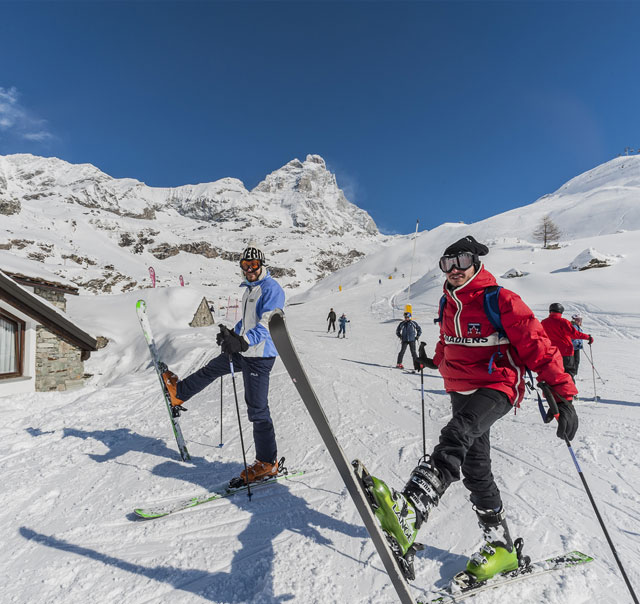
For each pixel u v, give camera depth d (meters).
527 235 97.19
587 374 8.17
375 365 9.73
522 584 1.73
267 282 2.84
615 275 29.11
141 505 2.55
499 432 4.09
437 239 103.94
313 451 3.50
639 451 3.40
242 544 2.11
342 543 2.09
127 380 7.27
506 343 1.66
